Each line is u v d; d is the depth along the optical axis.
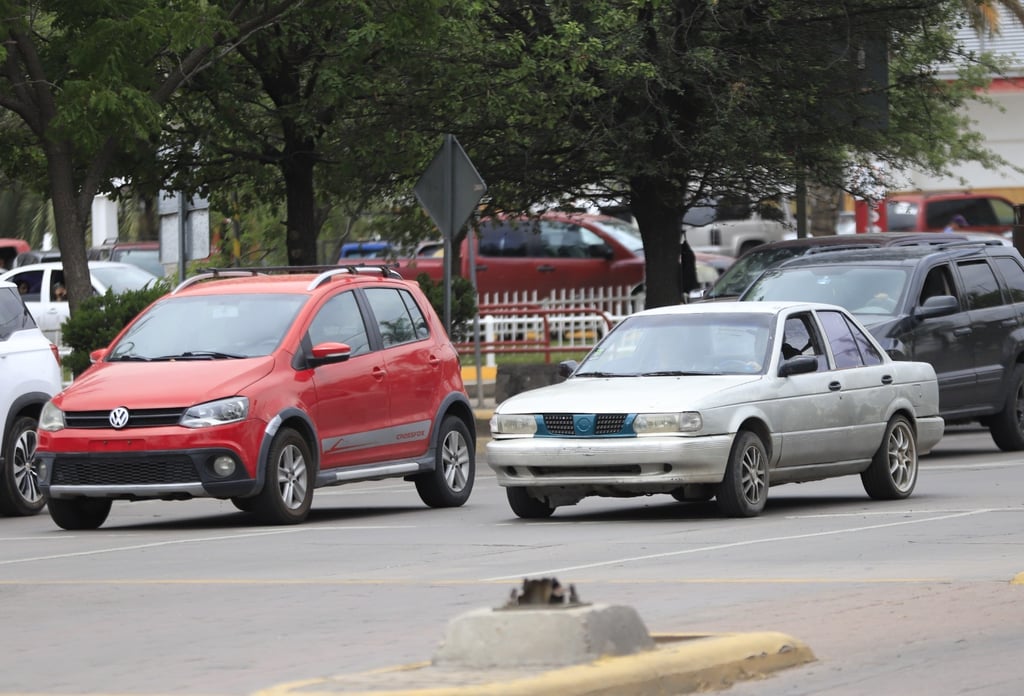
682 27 56.72
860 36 60.16
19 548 30.64
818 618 19.58
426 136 58.97
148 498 32.72
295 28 56.44
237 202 68.06
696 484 31.09
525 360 76.31
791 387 32.56
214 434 32.09
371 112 58.78
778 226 121.94
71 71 49.50
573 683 13.88
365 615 20.81
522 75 55.41
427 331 37.66
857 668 16.67
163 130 58.94
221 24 48.94
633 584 22.67
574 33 54.53
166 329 35.03
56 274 79.06
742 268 57.94
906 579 22.56
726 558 25.36
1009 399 47.69
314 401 33.84
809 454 32.84
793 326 33.88
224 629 20.16
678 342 33.66
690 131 58.78
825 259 48.28
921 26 62.09
